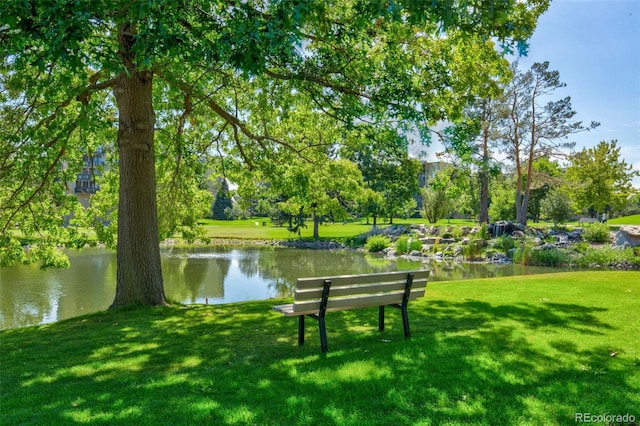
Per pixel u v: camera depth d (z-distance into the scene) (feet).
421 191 168.45
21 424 12.86
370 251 128.77
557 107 125.70
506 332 22.66
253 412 13.41
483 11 18.98
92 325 27.86
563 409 13.57
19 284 65.62
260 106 44.24
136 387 16.02
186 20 22.59
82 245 47.85
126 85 32.96
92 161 47.39
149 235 33.73
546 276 47.09
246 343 22.21
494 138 129.18
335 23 28.27
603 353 18.93
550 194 166.09
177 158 47.39
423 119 33.83
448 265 94.22
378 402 14.02
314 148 50.62
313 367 17.48
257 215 331.36
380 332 23.63
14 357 21.21
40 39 17.67
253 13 19.36
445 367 17.10
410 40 34.73
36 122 39.06
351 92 33.01
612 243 107.55
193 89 36.83
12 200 43.91
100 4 17.01
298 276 78.74
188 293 62.59
